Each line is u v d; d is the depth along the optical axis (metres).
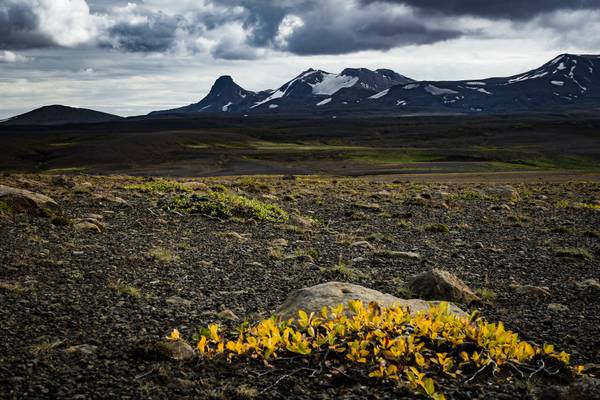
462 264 15.17
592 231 21.59
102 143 175.12
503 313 10.22
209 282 11.73
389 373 6.50
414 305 9.02
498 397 6.28
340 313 7.80
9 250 13.20
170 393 6.13
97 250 14.21
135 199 25.59
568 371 7.18
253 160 131.00
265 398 6.12
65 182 31.12
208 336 7.92
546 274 14.15
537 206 32.47
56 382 6.24
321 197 33.81
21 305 9.13
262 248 16.16
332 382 6.52
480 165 104.69
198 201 23.84
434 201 33.06
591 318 9.96
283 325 7.79
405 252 15.92
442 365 6.84
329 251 16.34
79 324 8.43
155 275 12.03
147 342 7.35
